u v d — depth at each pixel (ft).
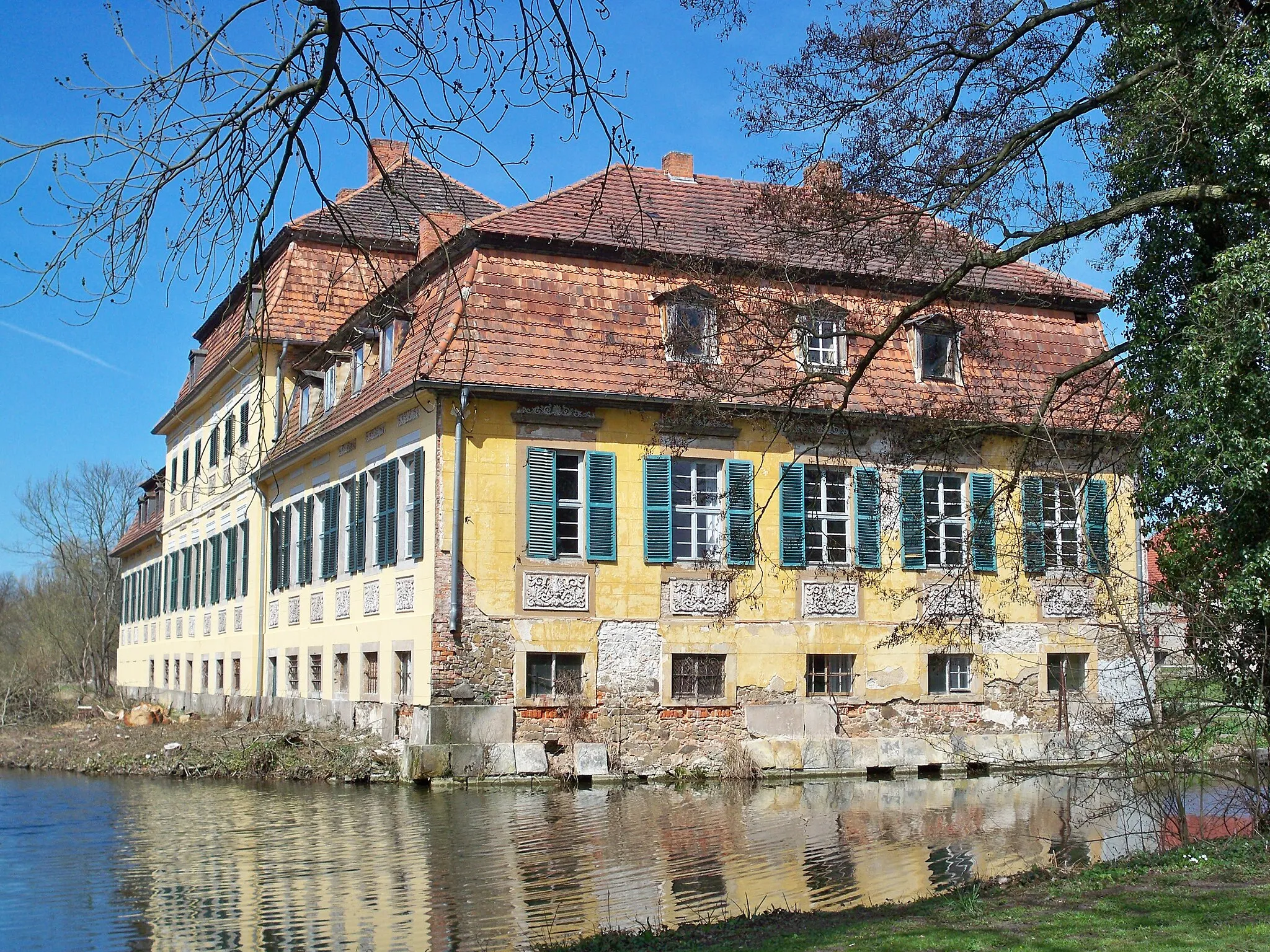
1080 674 94.27
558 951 33.50
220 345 128.57
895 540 90.63
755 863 49.88
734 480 85.46
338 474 99.50
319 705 99.71
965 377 89.92
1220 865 39.83
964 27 50.98
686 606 85.15
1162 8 49.52
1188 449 48.75
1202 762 46.16
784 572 87.71
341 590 97.45
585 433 83.97
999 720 91.20
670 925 39.01
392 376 87.35
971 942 29.55
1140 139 52.60
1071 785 67.56
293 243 113.09
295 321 109.81
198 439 144.66
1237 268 48.11
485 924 40.14
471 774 78.43
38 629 226.38
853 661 88.84
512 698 80.69
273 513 116.78
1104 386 65.36
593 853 52.54
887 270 57.98
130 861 53.36
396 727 85.20
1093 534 89.51
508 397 81.56
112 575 235.81
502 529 81.46
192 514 146.20
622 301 85.87
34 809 72.13
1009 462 93.09
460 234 32.48
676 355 59.11
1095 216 49.52
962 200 50.65
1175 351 51.39
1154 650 49.39
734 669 85.76
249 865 51.75
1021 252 49.88
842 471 89.71
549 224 86.84
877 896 43.32
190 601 145.59
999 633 91.71
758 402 80.89
